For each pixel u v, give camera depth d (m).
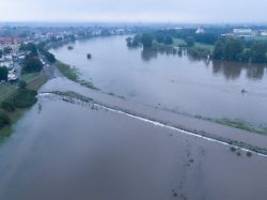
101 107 82.62
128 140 61.75
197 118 74.19
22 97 85.31
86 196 44.22
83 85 104.81
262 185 46.91
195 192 45.12
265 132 66.19
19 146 59.81
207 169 51.06
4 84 99.25
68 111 79.50
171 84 106.38
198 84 106.69
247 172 50.25
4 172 50.84
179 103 85.50
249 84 107.38
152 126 69.31
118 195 44.34
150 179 48.16
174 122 71.50
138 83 107.00
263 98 90.75
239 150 57.59
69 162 53.44
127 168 51.31
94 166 51.97
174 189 45.75
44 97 91.88
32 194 44.94
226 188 46.09
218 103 85.81
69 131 66.56
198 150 57.62
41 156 55.69
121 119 73.75
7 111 75.88
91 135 64.31
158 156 55.22
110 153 56.28
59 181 48.03
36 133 65.62
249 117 75.25
